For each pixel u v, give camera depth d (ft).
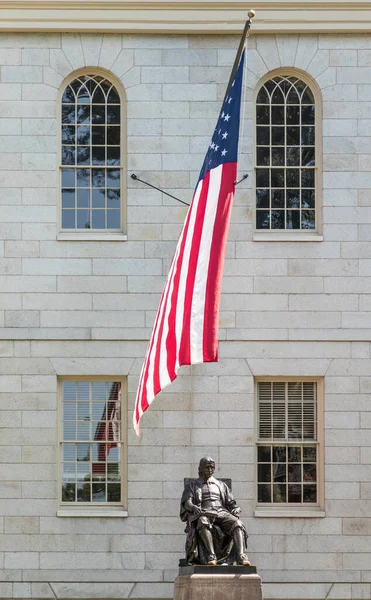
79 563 95.61
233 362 97.50
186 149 98.89
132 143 98.73
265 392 98.58
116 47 99.40
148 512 96.17
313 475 97.91
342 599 95.50
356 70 99.60
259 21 99.09
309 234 99.25
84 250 98.12
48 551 95.66
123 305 97.76
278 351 97.71
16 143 98.58
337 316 97.91
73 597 95.09
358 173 98.99
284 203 99.50
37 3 98.63
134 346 97.55
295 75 99.71
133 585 95.30
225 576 82.69
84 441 97.81
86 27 98.89
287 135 99.76
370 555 96.17
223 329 97.71
